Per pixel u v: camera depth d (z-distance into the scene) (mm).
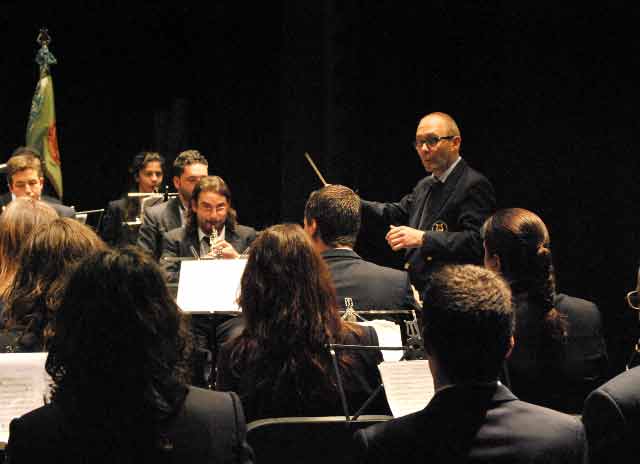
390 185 9438
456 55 9086
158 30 11516
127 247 2229
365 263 4066
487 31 8898
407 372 3076
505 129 8836
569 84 8391
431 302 2146
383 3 9289
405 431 2094
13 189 6754
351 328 3213
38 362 2867
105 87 11688
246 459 2166
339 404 3068
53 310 3133
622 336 8078
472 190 6082
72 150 11820
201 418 2137
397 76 9336
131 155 11914
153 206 7184
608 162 8188
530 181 8688
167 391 2123
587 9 8203
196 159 6953
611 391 2426
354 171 9414
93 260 2156
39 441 2045
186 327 2297
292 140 9820
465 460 2045
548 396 3355
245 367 3078
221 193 6266
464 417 2082
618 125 8102
